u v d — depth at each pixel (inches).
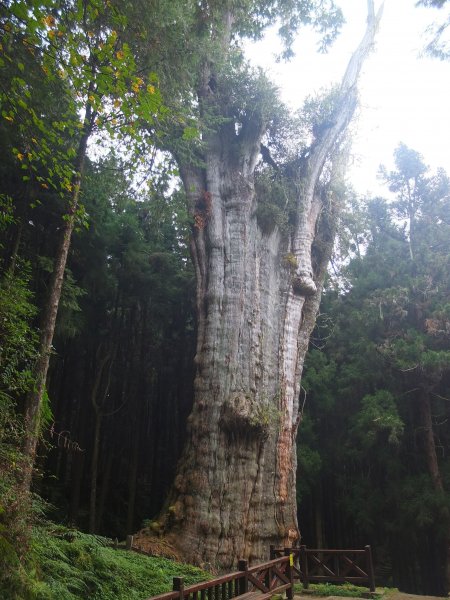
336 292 995.9
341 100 665.6
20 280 351.6
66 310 612.4
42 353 340.2
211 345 557.9
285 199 628.4
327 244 694.5
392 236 919.0
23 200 561.0
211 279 586.2
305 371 898.7
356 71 691.4
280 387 564.7
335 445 850.1
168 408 1028.5
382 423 724.7
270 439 534.0
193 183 631.2
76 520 775.7
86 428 917.2
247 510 494.3
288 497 532.7
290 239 629.6
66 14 289.6
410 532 729.0
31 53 305.1
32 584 223.8
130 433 948.6
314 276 673.0
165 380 1005.2
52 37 265.0
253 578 300.0
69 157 376.5
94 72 273.3
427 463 758.5
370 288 871.1
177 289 925.2
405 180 926.4
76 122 343.0
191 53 430.3
